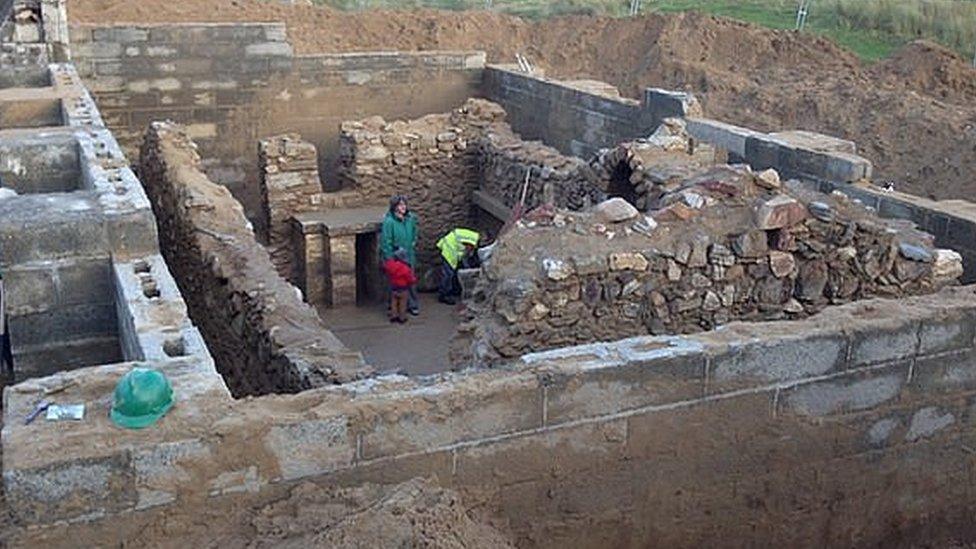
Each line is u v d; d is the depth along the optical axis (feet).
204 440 12.75
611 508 15.96
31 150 27.99
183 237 32.30
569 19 69.10
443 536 12.64
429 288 47.37
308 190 44.93
